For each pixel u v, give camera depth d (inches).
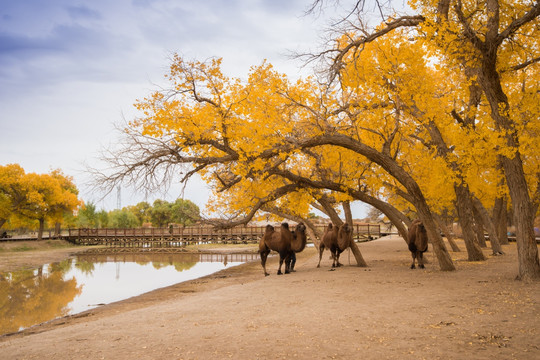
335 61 502.9
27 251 2003.0
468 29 417.1
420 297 358.9
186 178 483.8
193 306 381.1
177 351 221.6
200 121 467.5
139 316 343.3
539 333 229.0
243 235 2276.1
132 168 442.3
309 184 617.3
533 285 385.7
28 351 238.4
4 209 2196.1
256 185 574.2
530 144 424.2
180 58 457.1
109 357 215.9
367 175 645.9
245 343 232.4
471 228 689.0
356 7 374.6
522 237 422.3
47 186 2304.4
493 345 211.8
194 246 2272.4
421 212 546.6
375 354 204.1
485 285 404.5
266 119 506.3
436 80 686.5
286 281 538.3
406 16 484.7
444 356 197.6
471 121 581.0
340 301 358.6
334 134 530.6
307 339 236.1
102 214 3491.6
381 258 867.4
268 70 564.4
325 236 718.5
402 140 690.8
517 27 406.6
